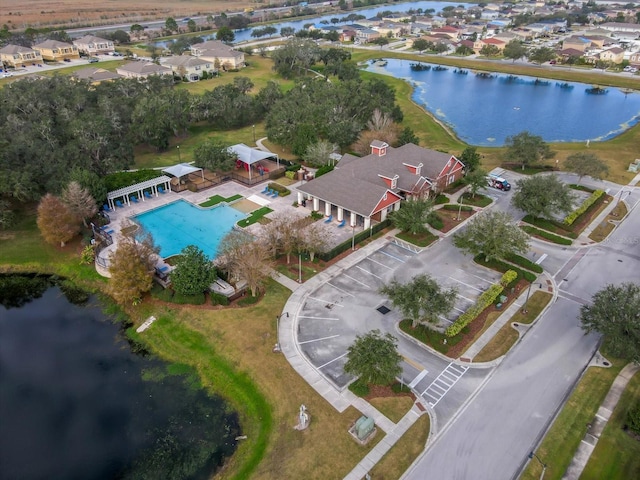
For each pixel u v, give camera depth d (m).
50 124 78.56
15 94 88.06
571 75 152.12
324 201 60.88
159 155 86.56
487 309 45.59
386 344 35.41
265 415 35.62
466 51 185.38
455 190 70.81
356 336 40.88
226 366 40.28
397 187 64.12
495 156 85.06
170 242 57.50
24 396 38.75
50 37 181.75
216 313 45.75
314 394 36.56
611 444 32.66
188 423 35.94
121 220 61.81
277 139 85.12
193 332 44.03
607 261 53.88
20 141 65.38
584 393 36.72
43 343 44.34
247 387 38.16
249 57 175.62
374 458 31.64
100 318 47.50
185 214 64.12
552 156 77.75
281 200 67.94
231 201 67.69
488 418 34.56
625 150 87.19
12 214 60.09
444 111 120.25
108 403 37.91
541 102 128.50
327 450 32.25
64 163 65.56
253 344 41.88
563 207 58.53
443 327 43.34
